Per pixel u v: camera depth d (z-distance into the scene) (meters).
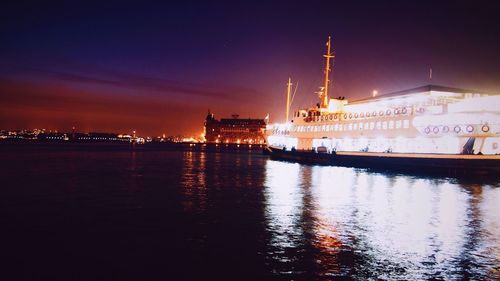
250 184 49.47
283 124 111.19
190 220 27.67
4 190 41.75
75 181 50.75
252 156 149.75
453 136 56.16
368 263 18.83
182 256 19.77
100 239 22.69
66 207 32.38
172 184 48.84
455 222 27.45
